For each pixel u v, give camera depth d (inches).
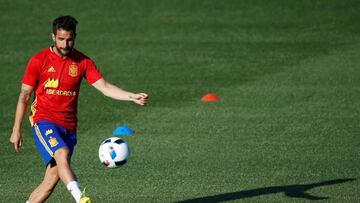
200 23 3417.8
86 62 1126.4
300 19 3474.4
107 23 3437.5
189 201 1277.1
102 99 2226.9
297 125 1893.5
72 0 3892.7
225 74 2559.1
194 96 2253.9
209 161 1563.7
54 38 1090.7
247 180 1412.4
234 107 2106.3
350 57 2785.4
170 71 2610.7
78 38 3166.8
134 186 1378.0
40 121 1114.7
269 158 1584.6
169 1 3858.3
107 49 2972.4
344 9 3636.8
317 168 1497.3
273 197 1290.6
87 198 992.2
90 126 1918.1
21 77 2518.5
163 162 1560.0
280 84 2394.2
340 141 1727.4
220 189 1352.1
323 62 2714.1
